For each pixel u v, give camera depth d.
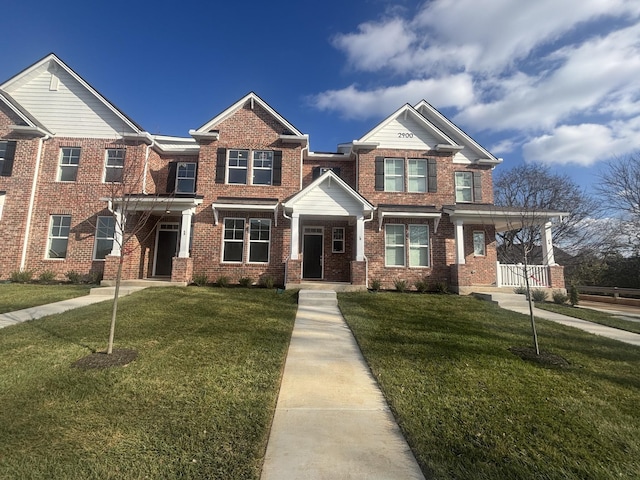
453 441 3.27
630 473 2.91
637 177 21.98
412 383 4.61
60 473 2.67
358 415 3.80
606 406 4.16
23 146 13.87
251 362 5.18
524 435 3.42
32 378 4.34
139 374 4.57
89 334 6.22
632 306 14.12
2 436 3.12
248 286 12.96
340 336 6.99
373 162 15.09
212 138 14.54
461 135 16.48
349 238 14.89
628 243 22.09
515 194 31.03
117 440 3.11
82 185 14.06
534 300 12.47
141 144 14.41
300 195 12.79
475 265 15.05
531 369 5.32
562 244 28.80
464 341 6.64
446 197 14.98
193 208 13.62
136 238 13.69
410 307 9.86
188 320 7.50
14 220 13.41
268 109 14.77
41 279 12.91
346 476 2.75
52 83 14.70
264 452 3.04
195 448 3.03
